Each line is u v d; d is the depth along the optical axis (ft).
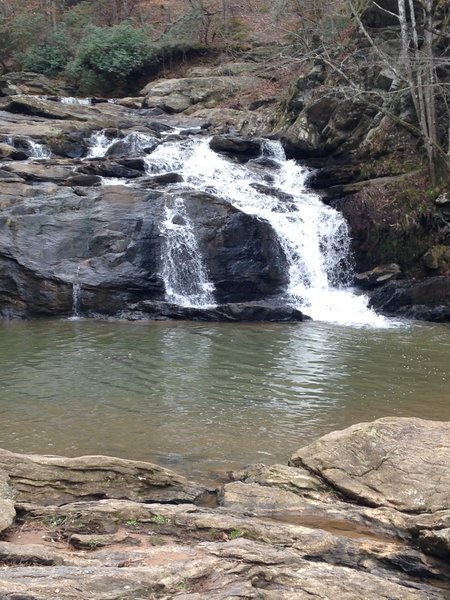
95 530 16.72
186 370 34.04
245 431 25.82
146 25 110.42
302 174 64.69
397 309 49.60
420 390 31.22
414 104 59.62
